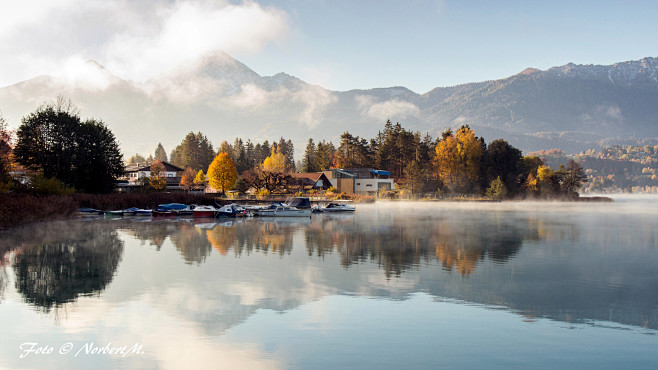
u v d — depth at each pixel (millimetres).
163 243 41938
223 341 17359
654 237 49812
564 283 26797
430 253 37094
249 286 25391
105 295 23344
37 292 23781
